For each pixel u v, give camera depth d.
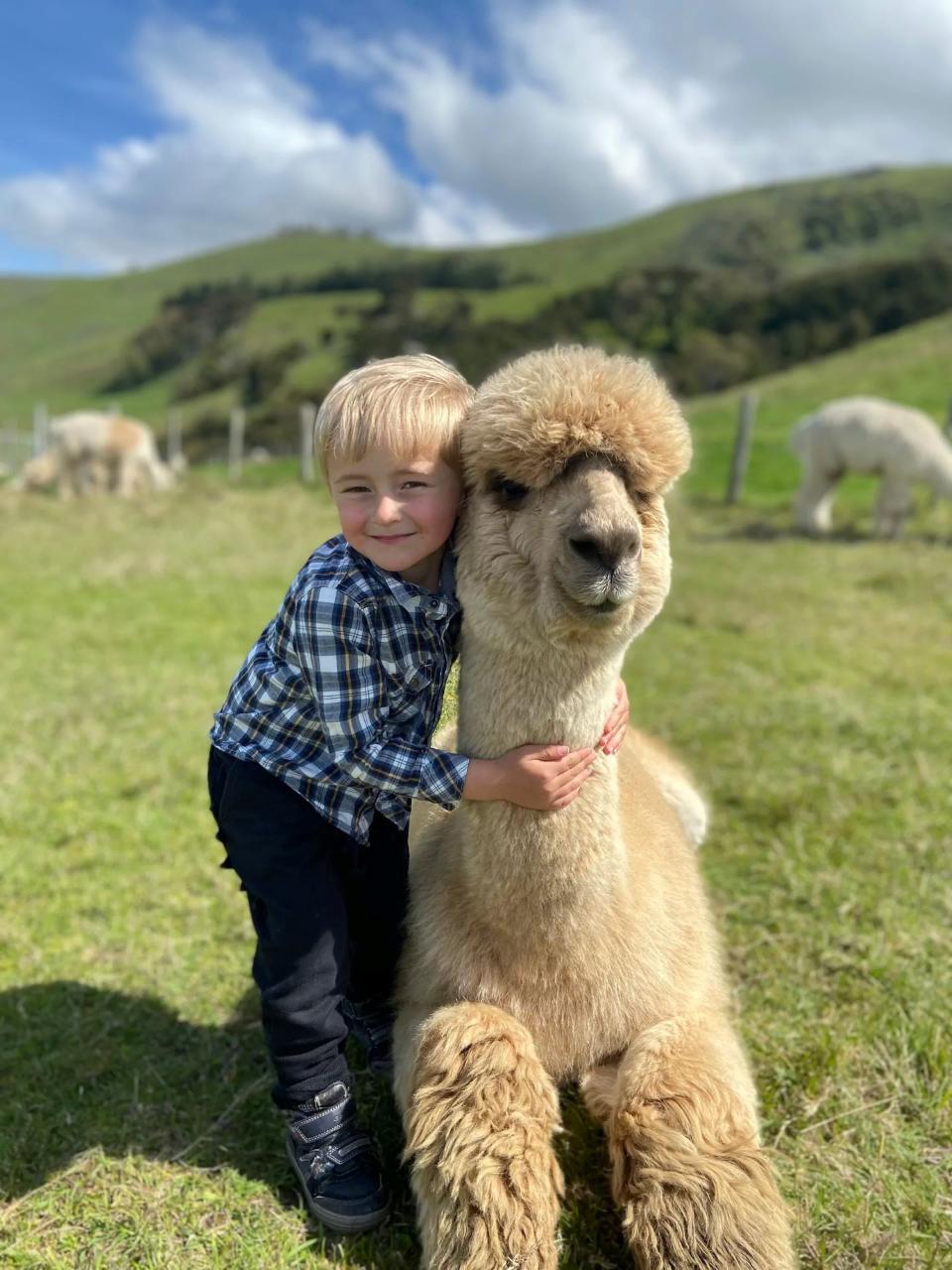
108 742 4.70
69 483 16.58
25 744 4.61
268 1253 1.96
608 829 2.03
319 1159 2.06
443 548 2.04
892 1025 2.57
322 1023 2.11
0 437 28.75
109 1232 2.00
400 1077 2.08
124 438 16.47
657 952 2.15
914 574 8.41
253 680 2.14
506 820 1.97
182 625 7.07
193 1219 2.03
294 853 2.11
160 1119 2.31
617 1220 1.99
